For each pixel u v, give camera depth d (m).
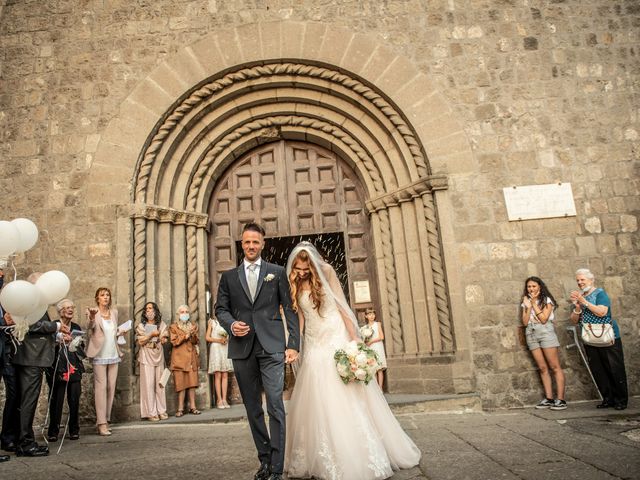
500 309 7.23
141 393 6.79
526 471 3.32
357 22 8.27
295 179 8.89
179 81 8.06
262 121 8.66
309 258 3.71
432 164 7.72
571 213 7.52
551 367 6.54
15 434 4.95
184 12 8.35
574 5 8.30
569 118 7.88
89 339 5.96
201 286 8.14
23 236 4.77
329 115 8.57
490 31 8.20
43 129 7.96
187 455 4.36
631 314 7.19
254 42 8.19
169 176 8.12
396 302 7.95
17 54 8.26
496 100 7.94
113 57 8.20
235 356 3.46
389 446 3.51
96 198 7.66
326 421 3.30
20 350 4.69
